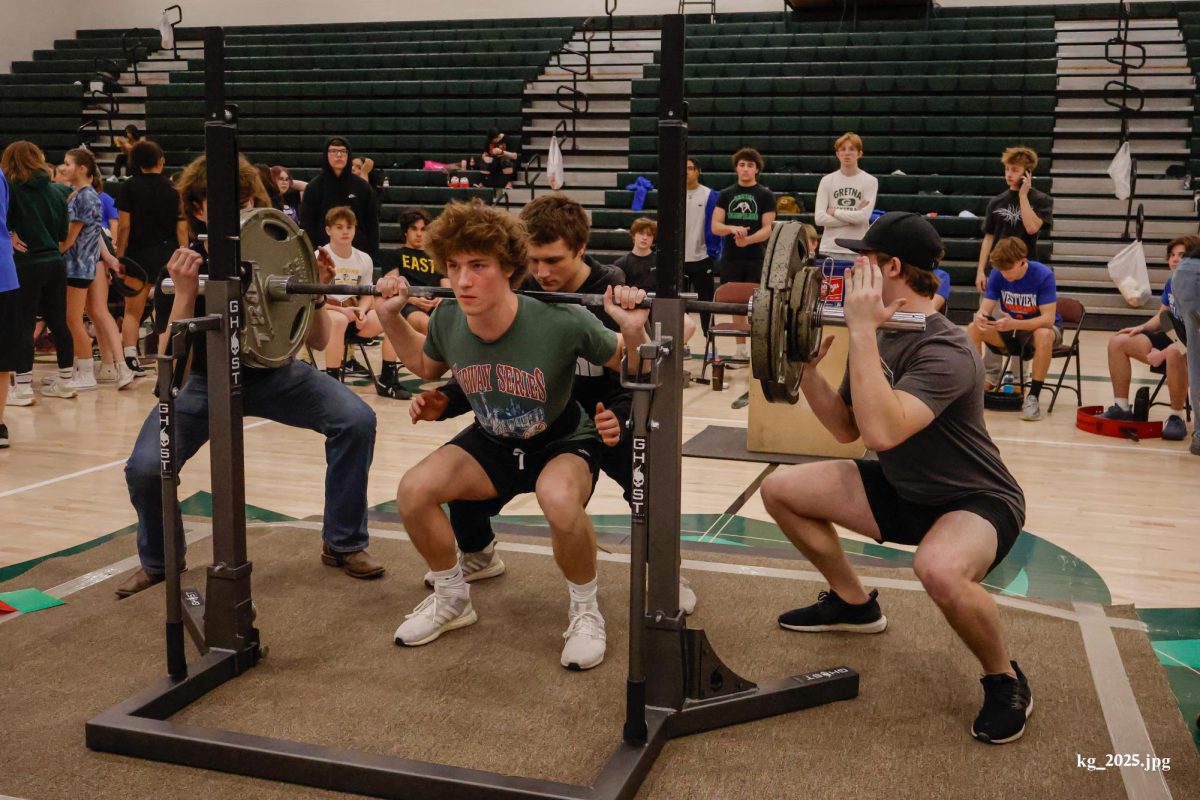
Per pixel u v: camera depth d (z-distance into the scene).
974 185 10.53
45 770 2.09
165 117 13.30
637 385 1.98
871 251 2.33
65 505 4.12
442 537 2.66
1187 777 2.09
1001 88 11.09
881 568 3.27
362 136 12.46
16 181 5.49
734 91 11.80
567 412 2.64
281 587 3.09
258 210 2.69
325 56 13.66
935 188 10.59
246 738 2.12
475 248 2.28
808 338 2.09
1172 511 4.11
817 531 2.64
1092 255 10.15
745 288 6.68
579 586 2.61
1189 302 4.95
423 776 1.98
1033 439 5.37
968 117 10.98
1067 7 12.41
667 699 2.25
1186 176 10.31
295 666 2.57
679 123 2.05
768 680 2.39
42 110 13.62
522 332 2.43
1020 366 6.27
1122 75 10.87
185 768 2.12
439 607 2.72
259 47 14.09
